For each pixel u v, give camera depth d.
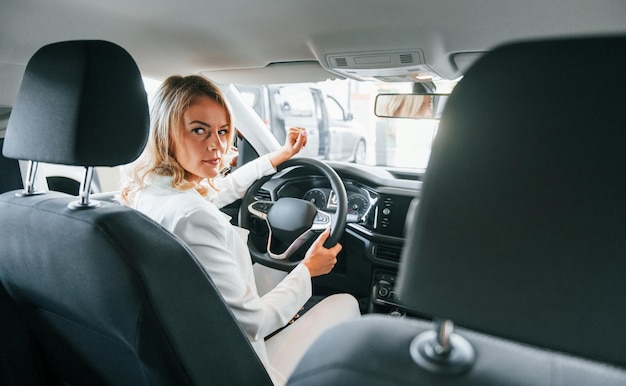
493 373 0.44
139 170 1.04
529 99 0.34
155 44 1.49
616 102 0.32
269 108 3.93
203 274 0.76
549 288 0.36
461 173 0.37
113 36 1.39
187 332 0.72
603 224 0.34
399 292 0.42
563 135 0.34
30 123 0.71
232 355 0.80
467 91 0.36
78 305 0.73
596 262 0.34
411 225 0.41
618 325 0.35
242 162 2.38
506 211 0.36
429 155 0.39
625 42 0.32
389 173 2.09
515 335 0.38
